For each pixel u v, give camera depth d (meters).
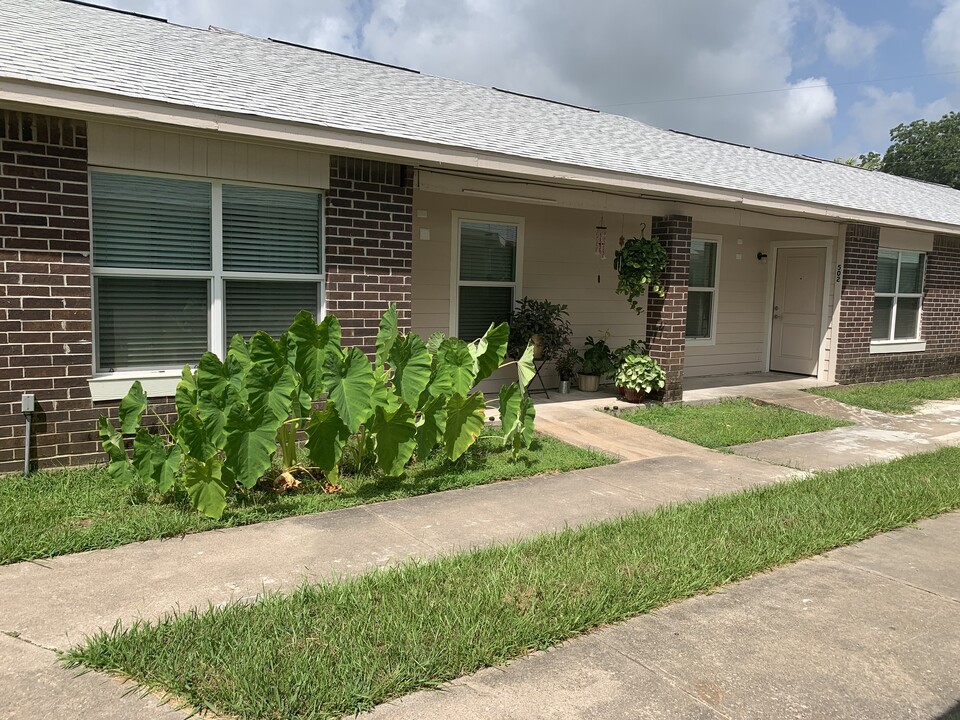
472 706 2.70
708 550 4.29
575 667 3.00
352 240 6.63
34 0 7.63
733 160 11.74
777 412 9.25
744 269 12.43
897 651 3.21
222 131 5.50
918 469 6.45
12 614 3.33
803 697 2.82
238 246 6.19
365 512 4.99
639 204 8.88
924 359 13.25
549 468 6.25
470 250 9.30
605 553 4.21
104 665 2.88
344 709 2.63
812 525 4.80
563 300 10.18
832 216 10.45
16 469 5.29
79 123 5.29
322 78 8.10
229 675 2.79
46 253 5.25
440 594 3.56
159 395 5.85
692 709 2.72
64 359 5.39
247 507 4.91
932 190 16.33
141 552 4.12
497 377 9.67
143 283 5.84
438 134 7.07
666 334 9.28
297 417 5.53
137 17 8.36
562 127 9.84
